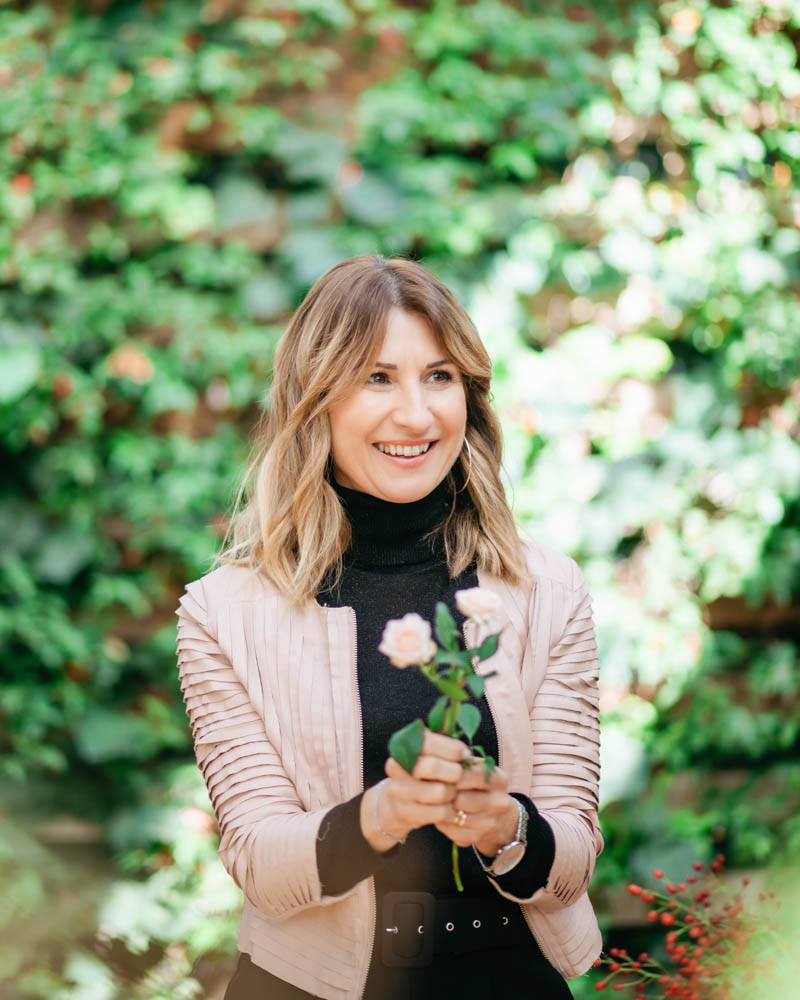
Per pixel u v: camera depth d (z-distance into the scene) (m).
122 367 3.76
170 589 3.89
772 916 1.90
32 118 3.78
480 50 3.95
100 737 3.64
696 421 3.89
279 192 3.94
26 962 3.28
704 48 3.90
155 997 3.31
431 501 1.55
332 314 1.48
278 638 1.47
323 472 1.54
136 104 3.83
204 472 3.84
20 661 3.73
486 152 3.97
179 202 3.81
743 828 3.68
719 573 3.84
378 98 3.83
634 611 3.79
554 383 3.79
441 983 1.37
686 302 3.87
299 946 1.40
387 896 1.38
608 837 3.60
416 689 1.45
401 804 1.25
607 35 3.94
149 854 3.57
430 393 1.48
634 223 3.89
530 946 1.44
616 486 3.84
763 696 3.93
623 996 3.09
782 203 3.95
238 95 3.85
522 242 3.84
